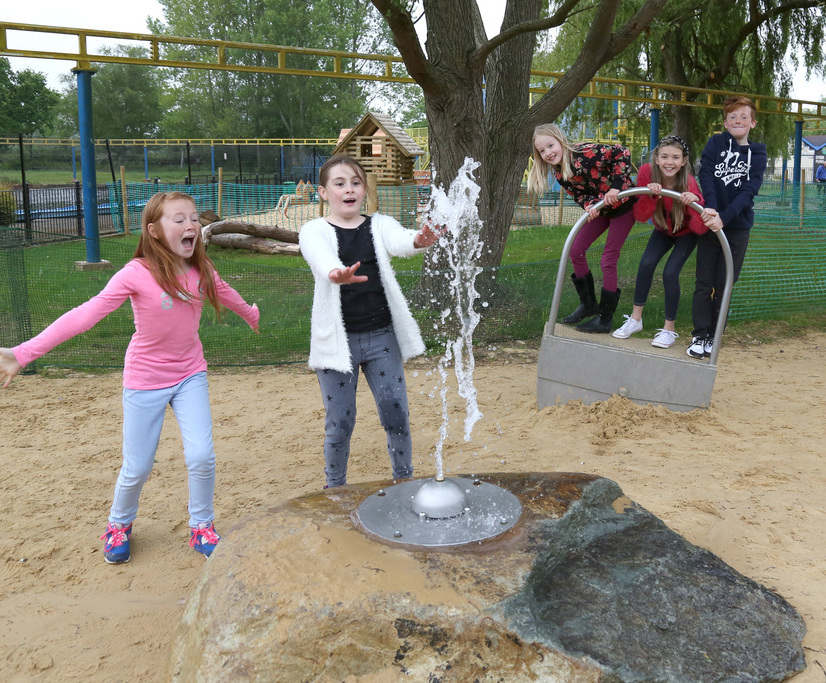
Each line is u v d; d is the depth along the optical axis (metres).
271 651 1.98
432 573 2.13
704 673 2.10
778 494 3.76
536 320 7.71
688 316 7.99
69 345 7.30
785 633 2.36
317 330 3.28
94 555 3.41
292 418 5.36
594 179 5.42
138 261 3.09
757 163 5.35
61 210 20.62
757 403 5.45
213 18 69.19
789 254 11.59
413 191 16.44
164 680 2.19
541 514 2.49
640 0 19.41
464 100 7.46
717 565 2.54
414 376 6.32
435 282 7.45
